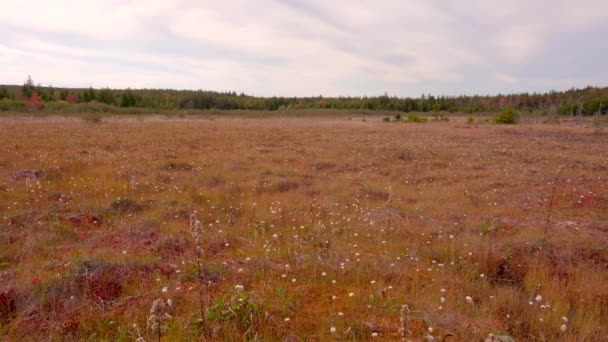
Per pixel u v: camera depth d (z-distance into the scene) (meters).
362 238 6.43
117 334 3.39
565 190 9.90
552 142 23.11
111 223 6.78
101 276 4.35
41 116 40.72
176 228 6.50
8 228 6.11
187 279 4.52
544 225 7.00
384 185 10.84
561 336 3.58
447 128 37.16
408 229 6.94
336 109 89.44
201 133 25.23
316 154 16.72
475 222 7.36
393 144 21.16
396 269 4.97
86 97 69.00
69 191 8.85
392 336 3.43
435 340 3.23
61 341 3.33
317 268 4.89
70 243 5.68
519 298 4.39
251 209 8.00
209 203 8.40
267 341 3.28
